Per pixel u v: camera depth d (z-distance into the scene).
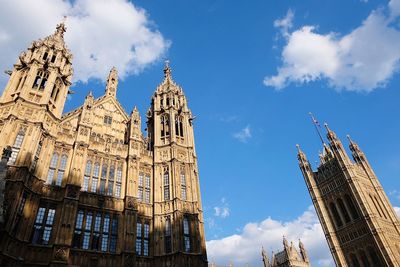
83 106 40.31
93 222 33.78
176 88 51.72
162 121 47.31
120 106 45.69
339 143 101.88
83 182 35.69
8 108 34.78
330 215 97.62
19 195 29.14
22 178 29.91
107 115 43.62
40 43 41.22
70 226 31.12
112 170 38.66
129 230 34.47
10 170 29.98
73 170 34.78
